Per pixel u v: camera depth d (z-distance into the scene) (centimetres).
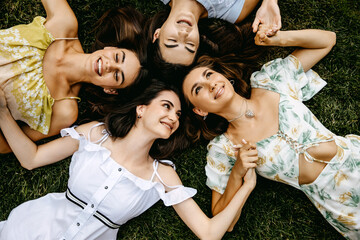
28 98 193
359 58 225
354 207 194
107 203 184
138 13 216
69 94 210
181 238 227
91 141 198
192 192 197
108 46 213
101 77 194
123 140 195
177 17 188
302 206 227
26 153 197
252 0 208
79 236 186
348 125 227
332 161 191
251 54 225
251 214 228
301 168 195
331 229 225
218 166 214
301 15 227
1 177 225
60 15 198
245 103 202
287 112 193
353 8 225
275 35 196
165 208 229
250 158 186
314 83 219
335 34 209
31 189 227
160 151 211
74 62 199
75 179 187
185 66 196
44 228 188
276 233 228
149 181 191
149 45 204
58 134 229
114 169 185
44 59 197
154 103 190
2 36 187
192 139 224
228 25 217
